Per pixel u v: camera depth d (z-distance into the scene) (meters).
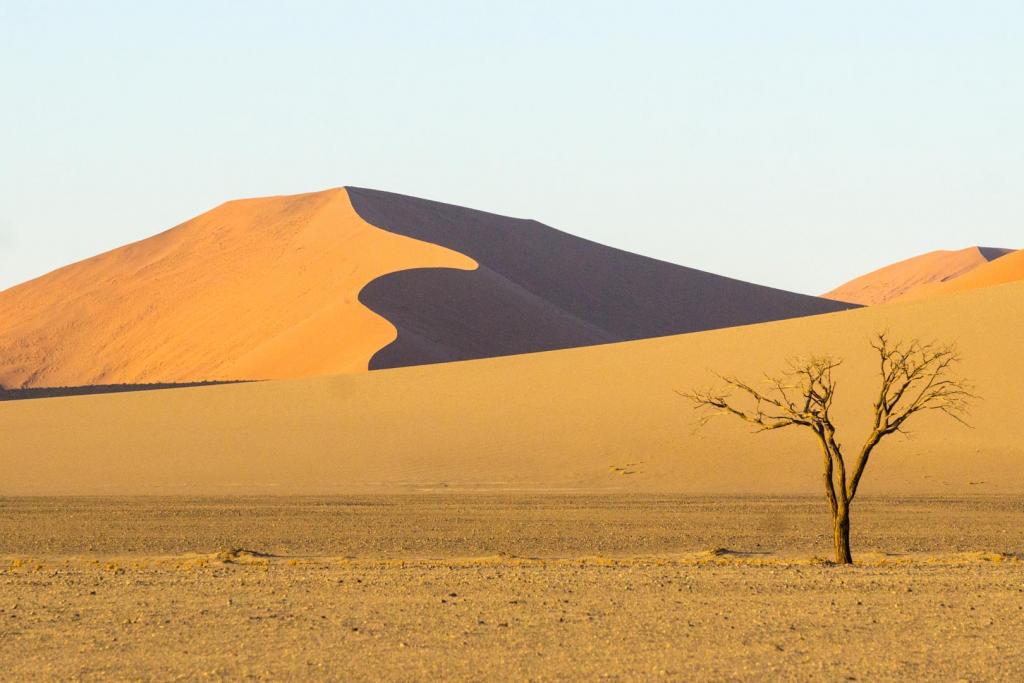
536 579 44.53
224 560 55.16
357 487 91.56
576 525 70.25
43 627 34.44
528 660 29.36
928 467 92.88
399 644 31.50
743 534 66.69
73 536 66.62
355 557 57.56
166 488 93.19
